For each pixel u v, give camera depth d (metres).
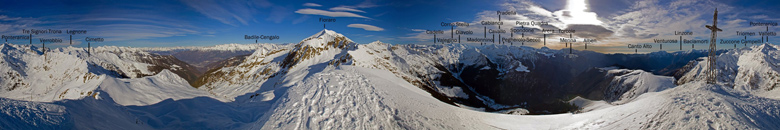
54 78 178.88
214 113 39.91
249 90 114.75
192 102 44.22
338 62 137.75
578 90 187.88
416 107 44.19
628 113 34.69
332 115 37.06
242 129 33.75
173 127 33.88
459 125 38.28
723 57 167.12
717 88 37.59
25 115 22.75
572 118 38.25
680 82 168.75
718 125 26.84
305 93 46.59
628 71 174.75
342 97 44.66
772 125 27.72
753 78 141.62
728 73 155.75
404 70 150.00
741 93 36.41
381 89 52.72
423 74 153.12
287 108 39.78
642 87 151.88
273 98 53.91
